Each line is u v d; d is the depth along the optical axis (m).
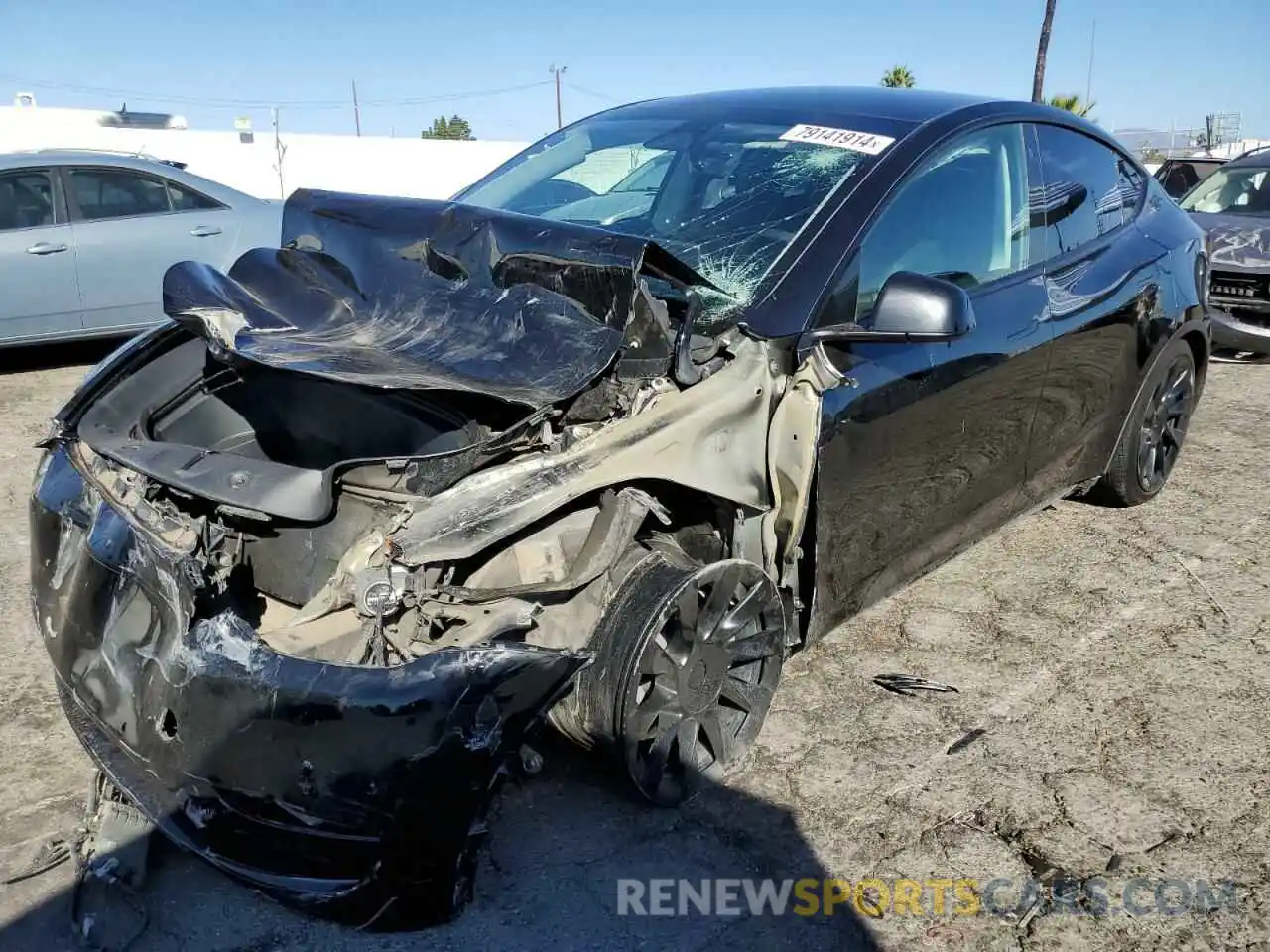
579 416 2.37
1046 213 3.78
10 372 7.54
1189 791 2.87
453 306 2.65
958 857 2.60
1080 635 3.74
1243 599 4.01
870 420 2.90
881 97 3.68
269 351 2.35
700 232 3.13
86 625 2.46
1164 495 5.09
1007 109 3.68
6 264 7.05
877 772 2.93
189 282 2.67
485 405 2.42
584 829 2.66
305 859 2.13
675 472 2.48
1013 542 4.54
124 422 2.77
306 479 2.22
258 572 2.62
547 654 2.15
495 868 2.51
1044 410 3.72
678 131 3.67
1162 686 3.40
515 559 2.42
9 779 2.78
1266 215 8.30
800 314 2.73
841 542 2.95
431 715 2.04
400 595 2.14
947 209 3.30
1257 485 5.23
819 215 3.01
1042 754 3.03
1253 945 2.33
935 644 3.66
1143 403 4.50
